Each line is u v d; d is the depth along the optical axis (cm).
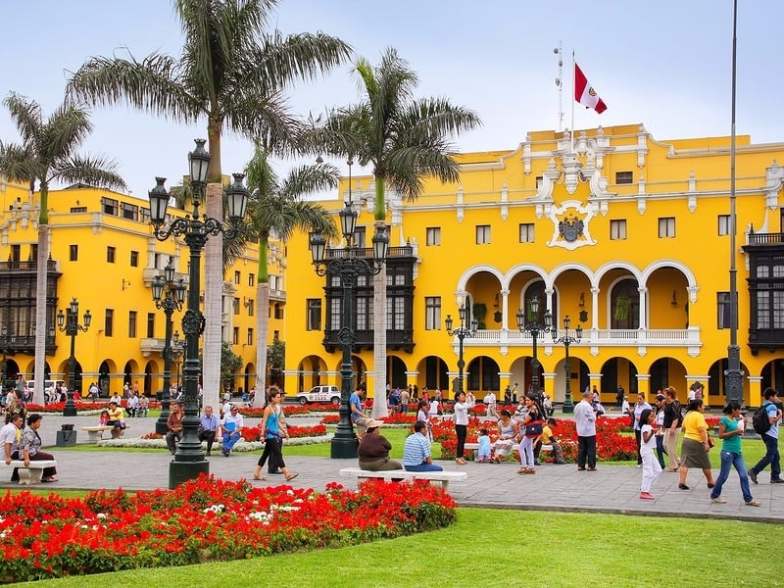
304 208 4716
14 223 7169
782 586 967
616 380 6141
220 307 2814
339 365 6538
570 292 6216
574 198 5997
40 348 4891
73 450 2698
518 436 2403
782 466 2245
